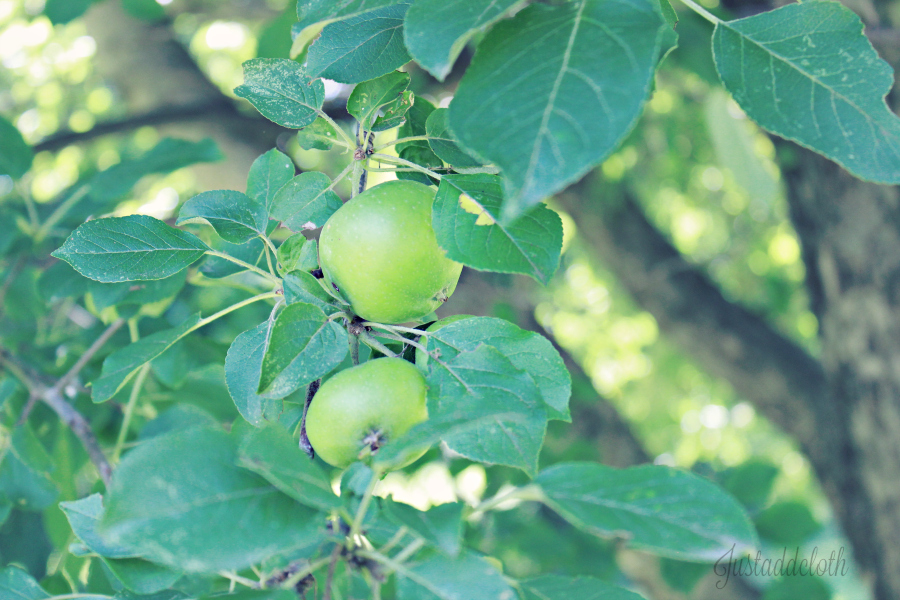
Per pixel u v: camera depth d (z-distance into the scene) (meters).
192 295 1.25
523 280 2.26
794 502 1.17
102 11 1.97
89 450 0.84
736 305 2.13
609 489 0.62
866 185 1.44
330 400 0.66
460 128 0.58
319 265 0.70
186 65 2.05
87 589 0.81
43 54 2.36
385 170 0.71
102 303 0.83
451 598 0.62
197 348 0.97
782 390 1.94
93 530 0.68
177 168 1.06
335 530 0.64
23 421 0.86
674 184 2.87
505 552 1.44
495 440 0.67
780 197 2.69
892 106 1.28
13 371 0.90
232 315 1.19
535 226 0.66
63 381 0.87
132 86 2.01
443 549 0.60
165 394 0.95
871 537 1.52
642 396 4.12
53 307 1.29
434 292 0.69
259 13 1.91
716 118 1.08
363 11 0.63
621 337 3.84
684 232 3.39
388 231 0.67
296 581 0.65
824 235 1.51
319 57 0.69
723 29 0.66
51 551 1.04
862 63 0.65
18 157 1.01
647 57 0.58
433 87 1.71
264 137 1.90
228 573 0.67
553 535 1.38
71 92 2.73
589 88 0.58
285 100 0.69
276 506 0.62
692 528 0.61
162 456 0.61
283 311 0.66
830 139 0.64
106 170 1.02
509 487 1.32
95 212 1.09
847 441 1.56
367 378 0.66
